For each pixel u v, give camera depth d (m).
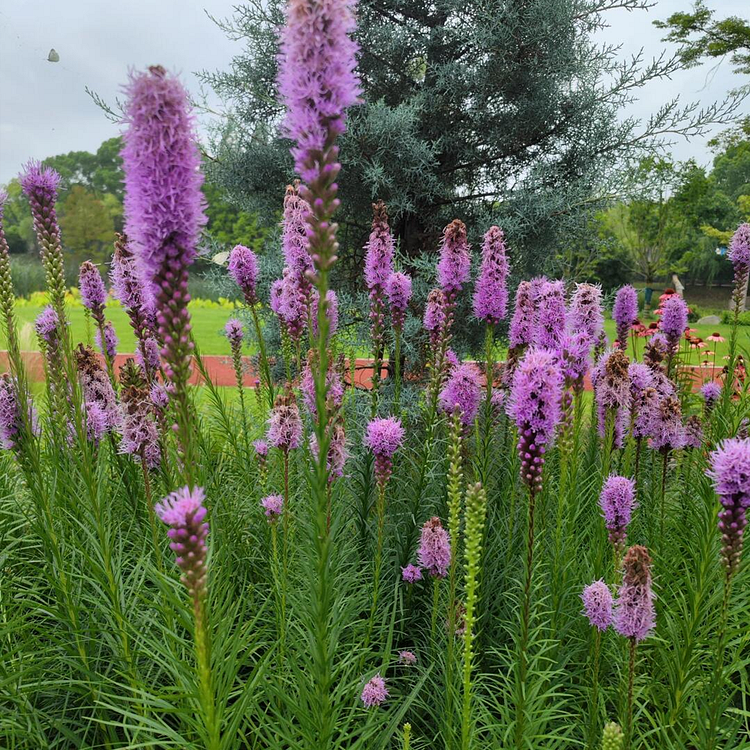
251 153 9.93
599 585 2.91
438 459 4.83
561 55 9.17
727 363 6.14
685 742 3.26
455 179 10.30
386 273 5.10
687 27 17.12
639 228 33.62
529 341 4.85
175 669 2.54
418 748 3.42
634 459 4.89
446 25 9.56
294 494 4.25
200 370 5.19
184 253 2.23
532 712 2.87
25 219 49.72
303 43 1.93
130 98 2.07
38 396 5.11
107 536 3.11
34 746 2.97
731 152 28.05
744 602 3.79
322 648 2.36
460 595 3.79
